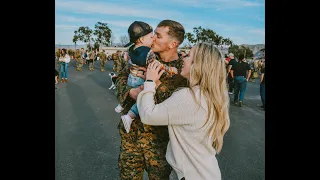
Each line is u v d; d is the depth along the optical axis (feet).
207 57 4.87
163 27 5.91
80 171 9.04
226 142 12.22
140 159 6.43
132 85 6.13
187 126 4.83
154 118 4.81
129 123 5.98
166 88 5.86
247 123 15.38
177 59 6.08
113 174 9.11
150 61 5.87
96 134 12.65
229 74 22.13
